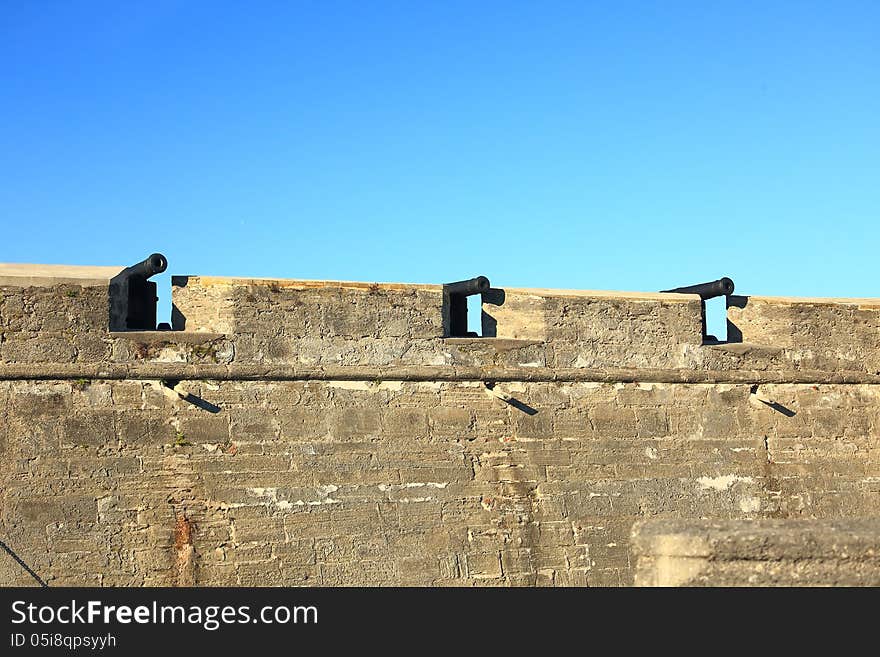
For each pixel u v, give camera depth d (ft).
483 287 61.67
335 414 58.13
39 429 53.62
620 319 64.23
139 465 54.54
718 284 67.36
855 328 69.62
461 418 60.29
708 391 65.62
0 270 55.98
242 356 57.16
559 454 61.67
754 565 30.55
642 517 62.18
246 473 55.93
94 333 55.06
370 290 59.77
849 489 67.31
